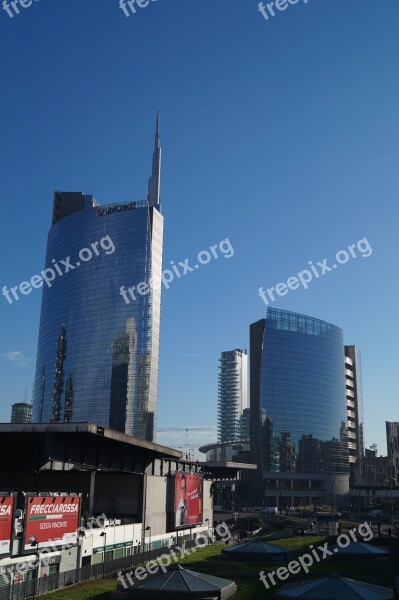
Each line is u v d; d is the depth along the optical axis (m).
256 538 108.88
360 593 40.47
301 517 174.75
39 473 69.31
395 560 73.50
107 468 70.81
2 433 59.03
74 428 58.22
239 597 48.28
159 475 85.56
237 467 140.25
